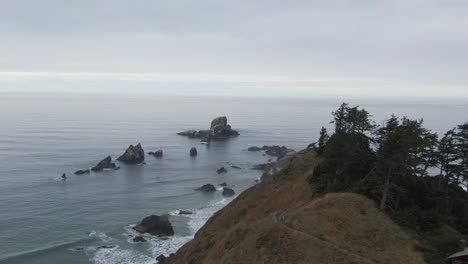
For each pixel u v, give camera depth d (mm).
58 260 83500
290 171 80250
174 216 111500
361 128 75562
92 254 86688
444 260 43000
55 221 104188
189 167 177500
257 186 82688
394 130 54375
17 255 84500
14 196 123938
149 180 151000
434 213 52219
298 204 60531
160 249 90188
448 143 61531
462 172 61812
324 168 67625
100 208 115875
